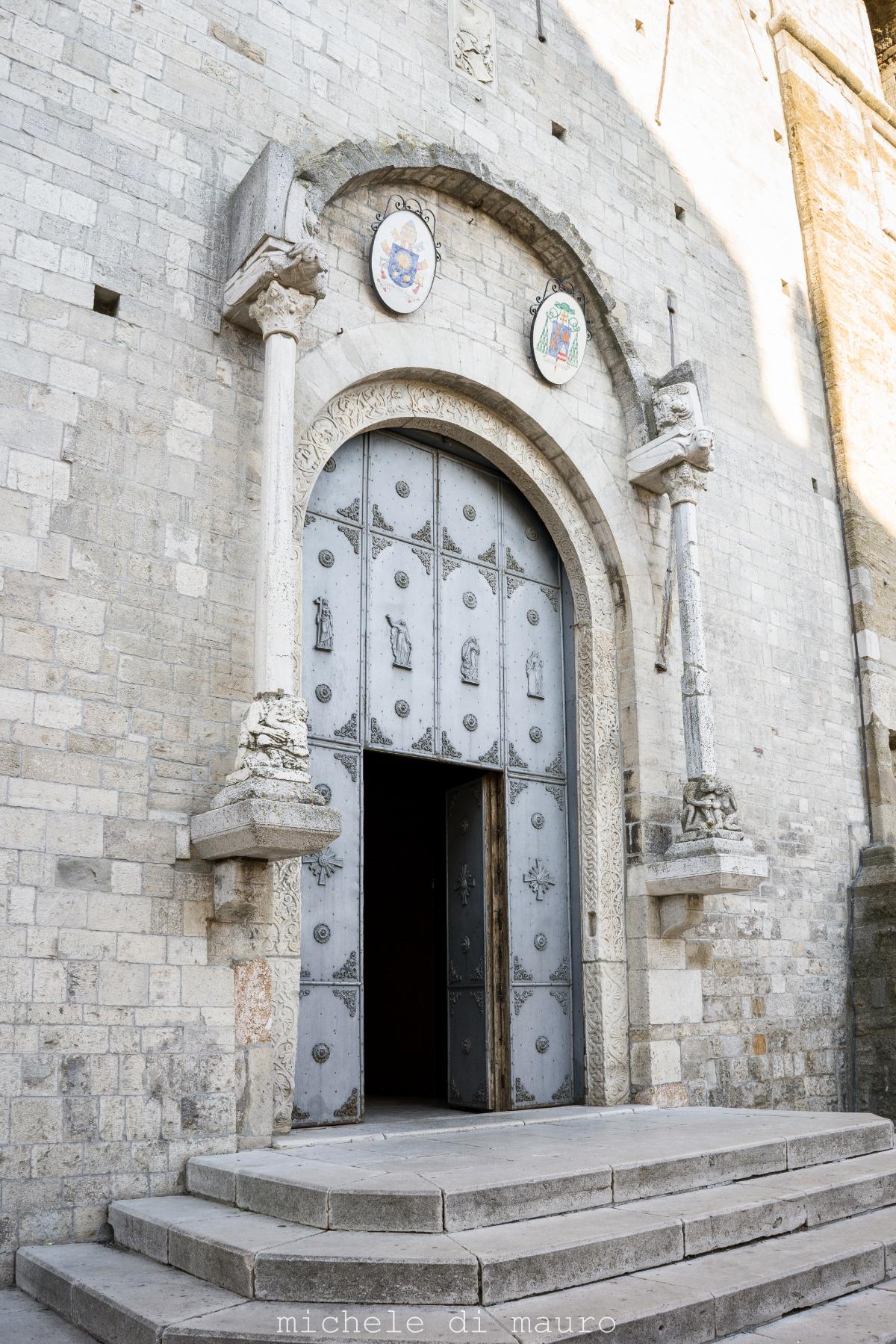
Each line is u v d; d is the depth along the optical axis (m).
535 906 12.23
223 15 10.56
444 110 12.38
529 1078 11.70
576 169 13.99
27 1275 7.05
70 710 8.32
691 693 12.47
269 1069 8.80
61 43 9.36
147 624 8.86
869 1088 14.48
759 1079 13.20
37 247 8.87
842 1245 7.05
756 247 17.08
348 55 11.54
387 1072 16.22
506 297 12.73
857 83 20.22
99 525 8.76
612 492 13.24
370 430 11.63
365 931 17.22
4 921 7.70
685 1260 6.56
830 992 14.69
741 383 16.05
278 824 8.06
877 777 16.20
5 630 8.13
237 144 10.37
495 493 12.93
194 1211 7.18
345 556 11.18
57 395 8.73
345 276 11.12
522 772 12.45
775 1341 5.81
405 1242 5.97
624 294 14.29
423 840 16.23
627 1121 10.34
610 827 12.51
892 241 20.02
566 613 13.32
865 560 17.12
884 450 18.34
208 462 9.50
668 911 12.27
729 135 17.14
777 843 14.52
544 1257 5.83
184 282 9.70
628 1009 12.14
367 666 11.13
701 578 14.43
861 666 16.69
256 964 8.92
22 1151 7.45
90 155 9.34
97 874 8.20
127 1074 8.01
